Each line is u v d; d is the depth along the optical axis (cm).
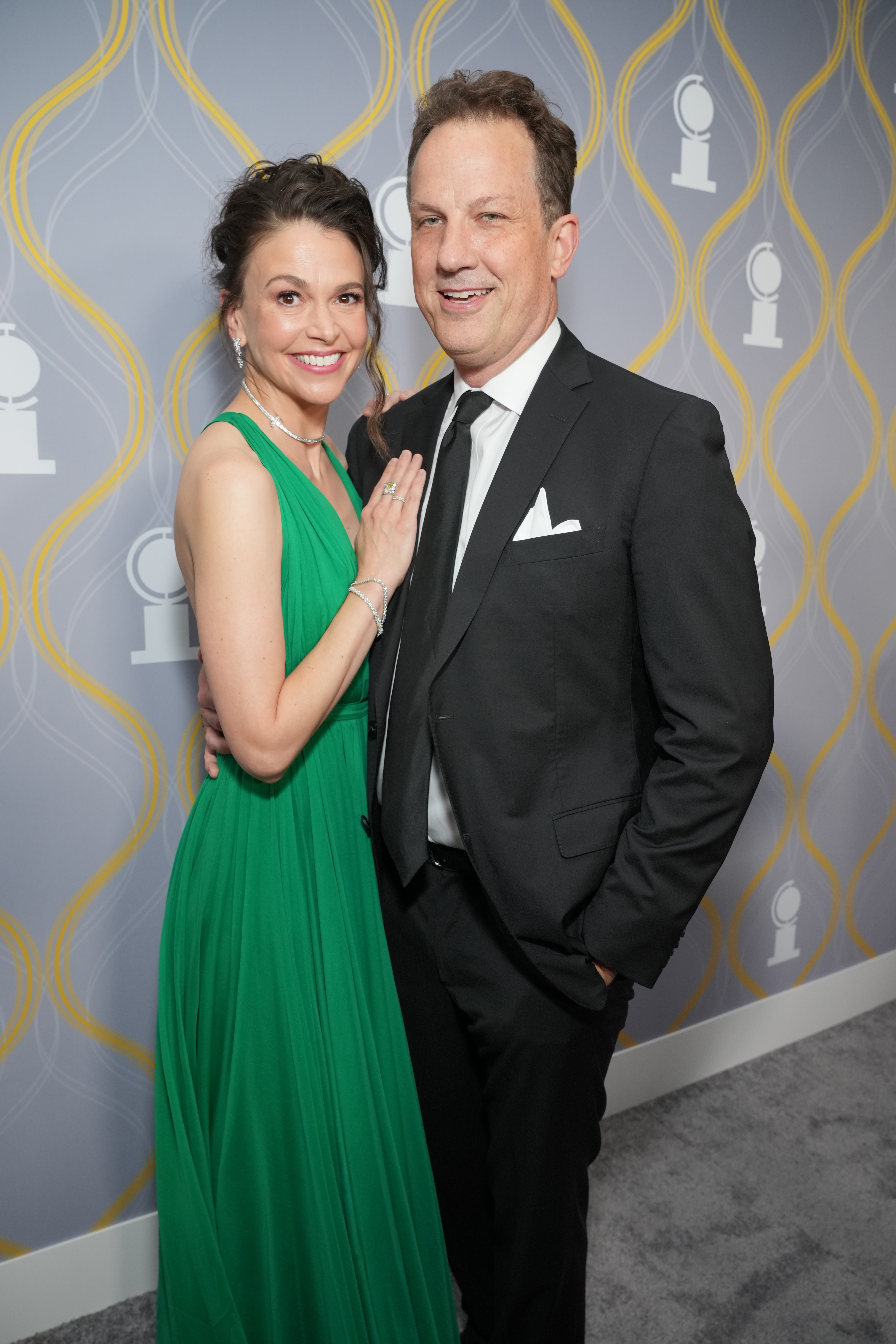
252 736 128
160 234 166
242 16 166
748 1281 185
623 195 206
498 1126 147
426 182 137
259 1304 143
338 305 135
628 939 133
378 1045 149
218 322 172
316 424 146
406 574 147
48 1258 183
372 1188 143
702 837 131
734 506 132
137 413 170
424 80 183
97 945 181
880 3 234
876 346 250
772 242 228
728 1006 254
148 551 174
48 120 156
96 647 173
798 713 253
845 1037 268
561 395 140
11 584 166
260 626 127
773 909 258
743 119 219
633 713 143
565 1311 150
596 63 199
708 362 224
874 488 256
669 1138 226
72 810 175
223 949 141
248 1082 140
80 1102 183
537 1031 142
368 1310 143
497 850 136
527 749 135
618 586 134
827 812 263
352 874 146
